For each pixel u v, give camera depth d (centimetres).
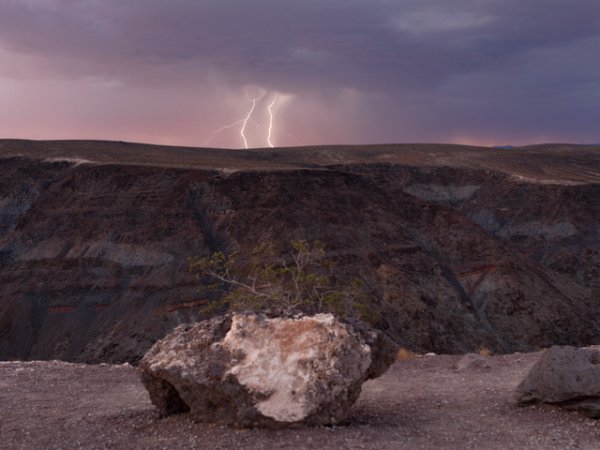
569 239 13162
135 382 1466
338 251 8919
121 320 8044
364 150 19900
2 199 11262
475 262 9938
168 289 8275
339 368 1009
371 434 955
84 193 10512
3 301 8731
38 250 9544
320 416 991
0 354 7994
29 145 14112
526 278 9619
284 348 1019
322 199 10175
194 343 1065
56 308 8531
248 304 2181
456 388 1341
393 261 9362
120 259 9056
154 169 10700
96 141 17325
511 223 14188
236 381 996
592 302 10200
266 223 9306
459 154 18750
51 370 1608
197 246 9100
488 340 8462
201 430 990
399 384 1412
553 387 1080
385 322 8006
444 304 8906
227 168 10762
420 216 11094
